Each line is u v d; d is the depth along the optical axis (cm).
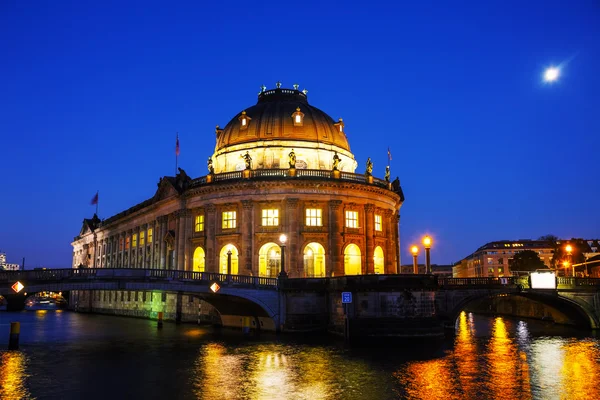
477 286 6544
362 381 3244
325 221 7144
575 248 11062
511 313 10244
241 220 7188
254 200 7138
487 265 17850
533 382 3244
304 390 3005
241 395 2895
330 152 7956
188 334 5894
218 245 7300
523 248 17862
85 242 14112
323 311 5988
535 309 9094
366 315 5362
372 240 7456
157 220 8906
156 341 5191
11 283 4841
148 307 9194
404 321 5297
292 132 7856
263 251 7125
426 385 3142
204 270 7438
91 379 3312
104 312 11369
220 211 7394
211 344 4931
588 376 3438
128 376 3400
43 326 7300
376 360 3997
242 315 6519
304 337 5494
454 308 6412
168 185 8300
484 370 3625
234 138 8075
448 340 5384
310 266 7231
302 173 7250
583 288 6750
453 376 3409
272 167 7719
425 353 4375
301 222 7075
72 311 13088
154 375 3428
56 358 4106
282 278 5997
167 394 2927
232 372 3519
